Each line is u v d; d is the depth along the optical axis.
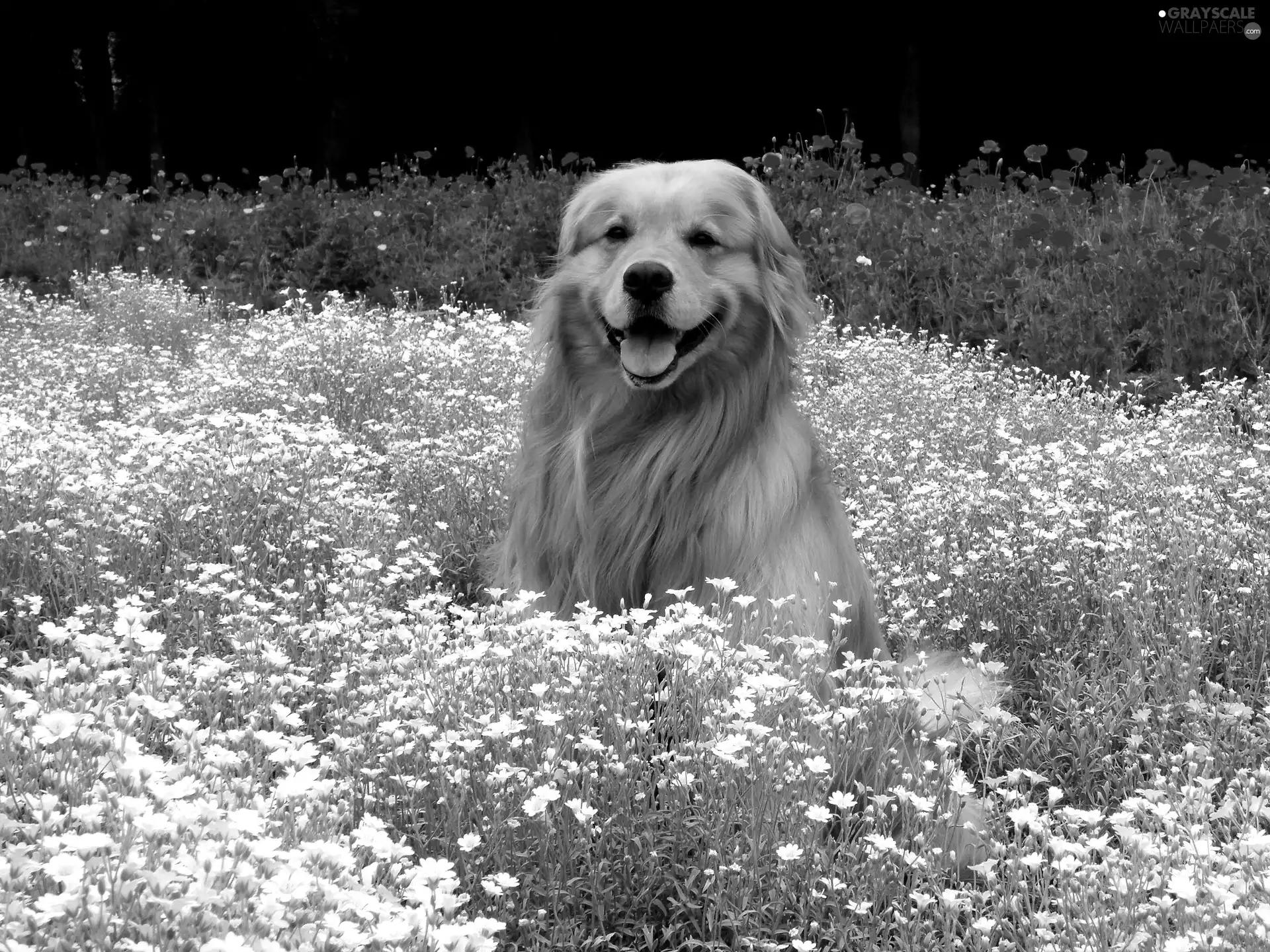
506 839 1.94
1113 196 5.00
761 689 2.02
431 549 2.60
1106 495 2.68
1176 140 10.62
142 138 11.55
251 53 10.94
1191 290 3.99
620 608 2.33
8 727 1.85
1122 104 10.70
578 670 2.06
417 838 1.94
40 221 6.21
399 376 3.25
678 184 2.39
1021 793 2.07
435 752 1.97
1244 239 4.14
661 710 2.07
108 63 11.12
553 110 11.06
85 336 4.16
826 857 1.95
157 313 4.43
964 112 10.85
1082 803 2.18
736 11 10.80
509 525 2.51
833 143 5.39
